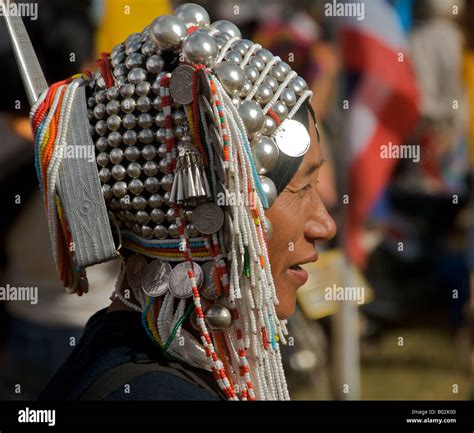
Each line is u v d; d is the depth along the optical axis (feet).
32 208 24.36
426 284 48.14
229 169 11.06
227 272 11.34
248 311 11.59
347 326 34.73
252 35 37.78
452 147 43.65
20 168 23.90
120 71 11.76
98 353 11.58
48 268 24.58
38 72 12.95
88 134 11.71
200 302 11.53
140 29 26.91
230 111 11.18
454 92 42.14
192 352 11.73
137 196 11.54
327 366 36.09
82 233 11.60
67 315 24.70
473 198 42.55
